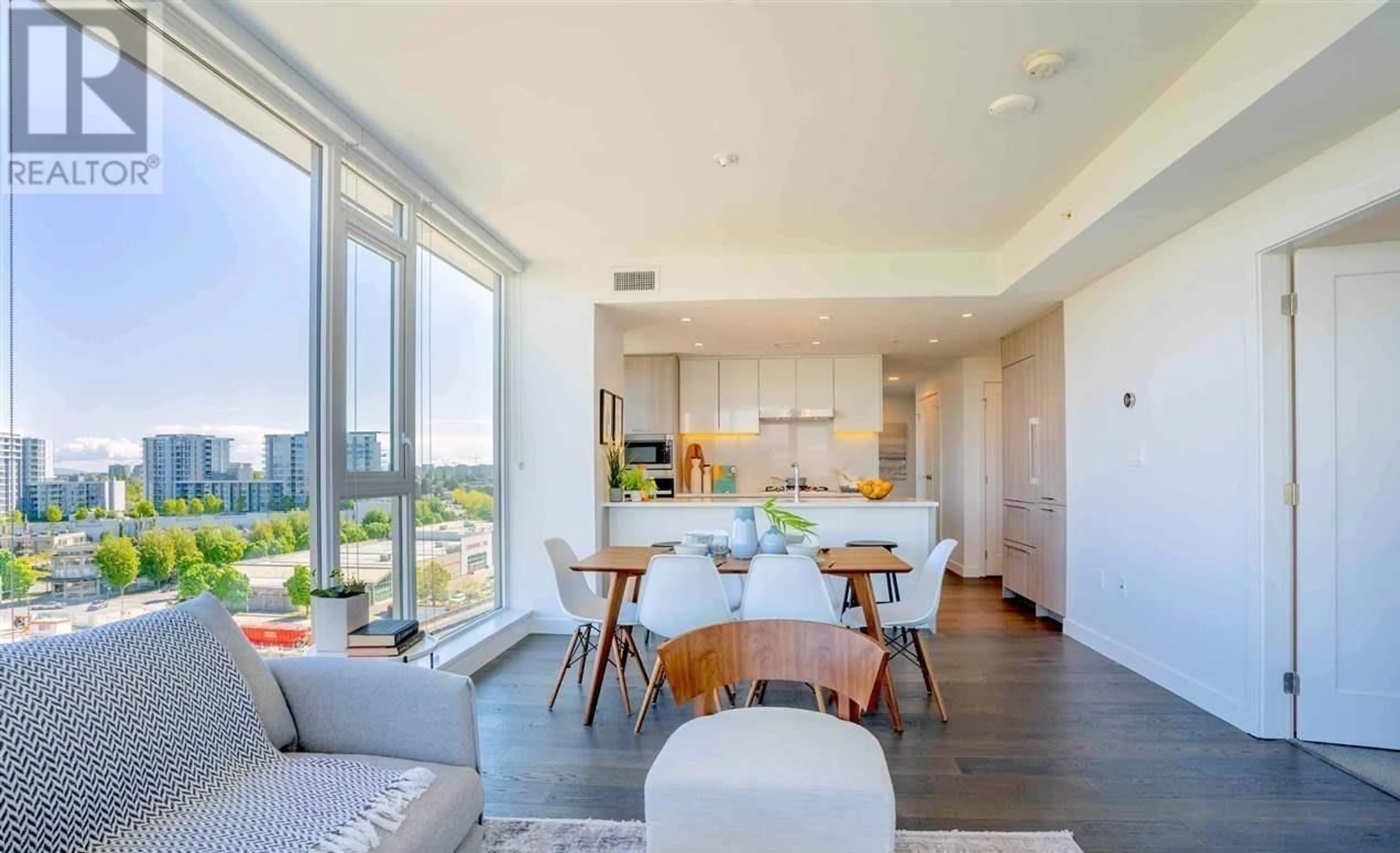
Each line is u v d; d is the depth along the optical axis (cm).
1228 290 296
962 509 710
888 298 445
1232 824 215
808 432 733
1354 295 271
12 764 110
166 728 136
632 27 205
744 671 192
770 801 148
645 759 264
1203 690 315
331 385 265
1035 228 375
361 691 168
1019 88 240
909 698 332
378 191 312
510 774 250
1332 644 273
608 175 313
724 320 513
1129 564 379
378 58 222
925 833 208
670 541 488
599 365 470
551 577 457
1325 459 274
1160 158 252
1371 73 190
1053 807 225
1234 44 211
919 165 303
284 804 134
